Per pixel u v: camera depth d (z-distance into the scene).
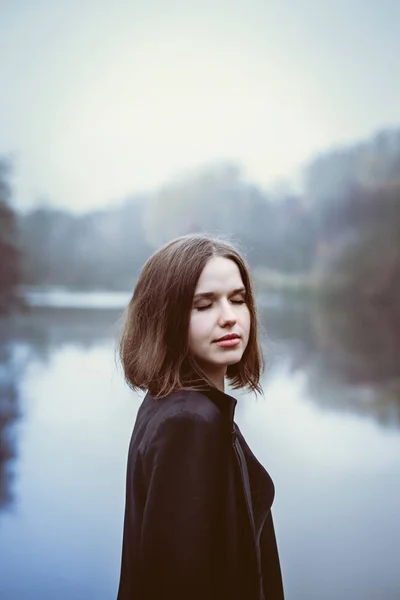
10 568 3.07
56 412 7.02
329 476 4.74
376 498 4.21
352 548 3.32
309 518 3.83
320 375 9.35
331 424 6.41
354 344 12.85
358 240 19.08
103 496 4.32
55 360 10.55
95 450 5.52
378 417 6.70
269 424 6.43
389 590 2.79
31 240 18.75
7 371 9.52
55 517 3.89
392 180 18.69
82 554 3.30
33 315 17.11
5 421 6.56
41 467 5.02
